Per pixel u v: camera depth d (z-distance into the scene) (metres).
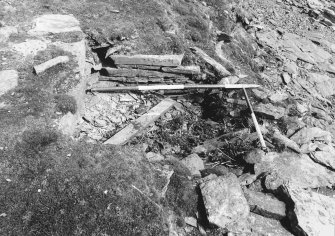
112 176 4.80
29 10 7.67
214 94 7.88
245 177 5.94
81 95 6.36
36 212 4.26
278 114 7.52
